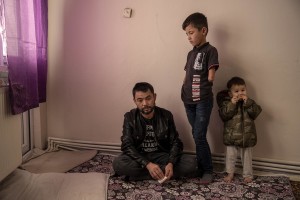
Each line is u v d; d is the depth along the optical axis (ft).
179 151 5.46
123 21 6.30
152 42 6.21
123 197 4.76
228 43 5.76
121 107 6.66
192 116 5.60
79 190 4.79
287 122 5.71
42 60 6.34
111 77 6.59
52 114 7.07
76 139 7.05
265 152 5.90
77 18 6.56
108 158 6.55
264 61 5.64
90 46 6.59
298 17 5.34
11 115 4.77
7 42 4.47
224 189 5.08
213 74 5.01
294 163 5.66
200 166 5.64
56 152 6.79
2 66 4.58
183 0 5.87
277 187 5.14
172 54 6.13
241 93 5.33
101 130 6.88
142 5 6.12
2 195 4.52
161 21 6.07
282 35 5.47
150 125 5.60
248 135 5.32
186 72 5.53
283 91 5.64
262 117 5.82
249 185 5.23
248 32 5.62
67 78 6.85
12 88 4.59
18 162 5.12
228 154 5.51
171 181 5.40
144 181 5.38
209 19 5.78
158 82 6.31
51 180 5.09
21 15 4.83
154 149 5.67
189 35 5.16
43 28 6.30
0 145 4.44
